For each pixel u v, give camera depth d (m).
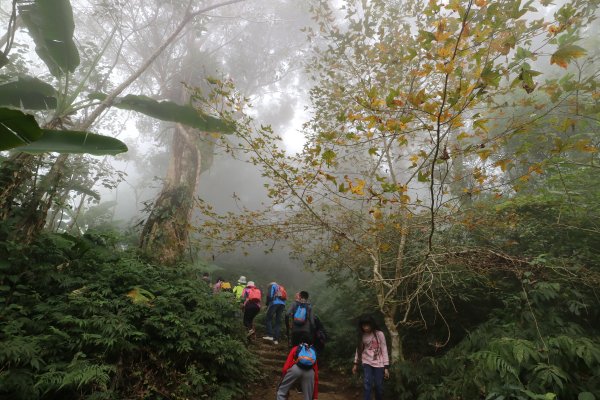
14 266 4.49
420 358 5.82
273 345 7.64
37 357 3.38
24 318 3.83
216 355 4.91
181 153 11.09
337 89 6.44
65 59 5.97
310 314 5.67
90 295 4.62
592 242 4.62
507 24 3.99
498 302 5.44
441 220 5.04
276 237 5.55
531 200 5.11
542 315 4.21
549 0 3.45
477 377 3.69
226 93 4.76
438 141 3.28
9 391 3.13
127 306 4.65
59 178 5.50
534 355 3.43
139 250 7.43
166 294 5.45
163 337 4.64
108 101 6.59
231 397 4.67
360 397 5.59
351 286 8.05
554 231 4.90
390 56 5.83
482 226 5.30
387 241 6.02
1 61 5.54
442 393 4.18
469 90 3.35
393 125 3.74
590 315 4.40
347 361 6.58
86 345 3.89
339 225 5.80
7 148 2.96
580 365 3.62
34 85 6.37
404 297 6.09
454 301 5.66
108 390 3.61
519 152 4.03
